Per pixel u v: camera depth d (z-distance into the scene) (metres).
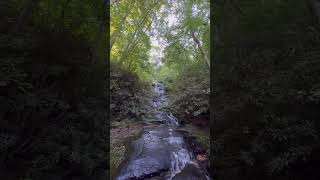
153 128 6.88
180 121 7.62
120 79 7.50
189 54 8.14
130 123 6.98
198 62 7.54
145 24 8.34
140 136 5.65
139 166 3.52
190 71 7.69
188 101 6.55
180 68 8.92
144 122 7.57
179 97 7.13
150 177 3.34
